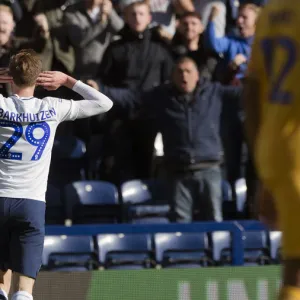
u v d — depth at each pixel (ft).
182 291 85.20
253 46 38.70
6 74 67.77
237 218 112.37
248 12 119.44
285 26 36.99
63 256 99.04
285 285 34.88
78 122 118.32
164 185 111.34
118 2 131.54
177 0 129.08
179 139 107.14
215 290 85.76
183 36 117.91
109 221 110.22
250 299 86.48
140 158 115.55
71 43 119.55
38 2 123.34
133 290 84.53
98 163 116.78
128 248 101.45
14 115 65.67
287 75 36.55
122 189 111.04
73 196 110.22
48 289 83.56
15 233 66.18
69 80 70.18
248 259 105.60
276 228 38.32
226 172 113.50
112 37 121.80
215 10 120.67
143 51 115.34
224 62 119.03
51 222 110.32
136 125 114.01
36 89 112.27
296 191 35.09
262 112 38.52
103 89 109.09
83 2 120.78
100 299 84.02
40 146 66.23
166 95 108.06
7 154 65.57
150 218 107.76
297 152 35.53
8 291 68.49
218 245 102.63
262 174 36.63
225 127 110.63
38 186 66.33
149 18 116.67
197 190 106.73
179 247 102.37
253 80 38.73
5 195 65.36
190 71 106.73
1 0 124.57
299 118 36.09
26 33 125.08
